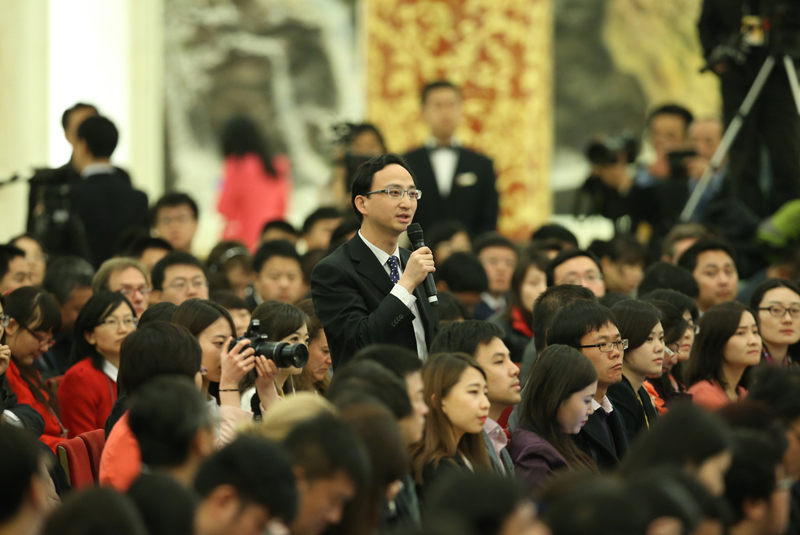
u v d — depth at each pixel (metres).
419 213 27.84
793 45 26.08
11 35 29.30
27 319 16.27
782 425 11.59
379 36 37.50
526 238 37.22
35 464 7.92
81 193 23.83
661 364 15.42
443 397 12.14
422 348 14.17
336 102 44.22
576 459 13.15
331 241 22.72
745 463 10.16
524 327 19.81
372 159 14.25
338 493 8.48
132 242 22.70
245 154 40.12
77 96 39.03
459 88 37.19
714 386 17.02
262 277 21.48
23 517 7.84
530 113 37.28
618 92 45.09
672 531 7.66
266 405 13.05
